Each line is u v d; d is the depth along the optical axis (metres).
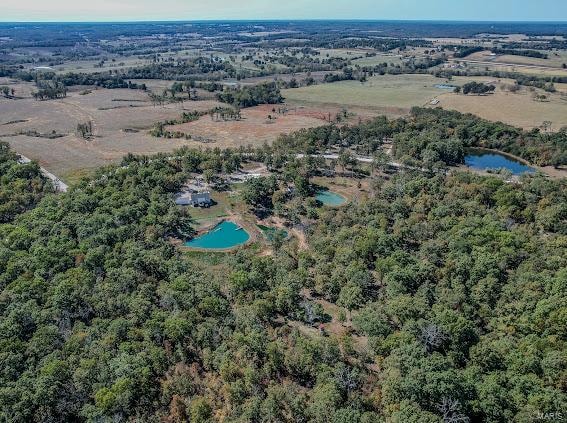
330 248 125.31
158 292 107.88
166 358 88.19
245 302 105.56
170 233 150.00
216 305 100.88
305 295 111.44
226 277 119.75
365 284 109.12
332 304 108.19
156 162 194.62
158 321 95.69
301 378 84.19
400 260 115.31
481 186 158.62
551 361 77.88
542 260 112.69
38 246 123.62
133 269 115.38
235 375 82.88
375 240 125.25
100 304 100.69
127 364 82.62
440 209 143.75
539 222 138.88
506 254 116.81
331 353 85.69
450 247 121.81
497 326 93.19
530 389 73.25
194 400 78.75
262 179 179.38
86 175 194.12
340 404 74.62
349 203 163.38
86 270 114.31
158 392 81.69
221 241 147.38
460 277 108.25
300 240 145.62
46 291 106.00
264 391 81.25
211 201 174.75
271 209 167.75
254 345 87.75
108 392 76.81
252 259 126.25
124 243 130.12
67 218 140.25
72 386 80.12
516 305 96.94
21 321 95.06
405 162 199.25
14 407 73.81
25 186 171.50
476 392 73.00
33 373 82.44
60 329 95.19
